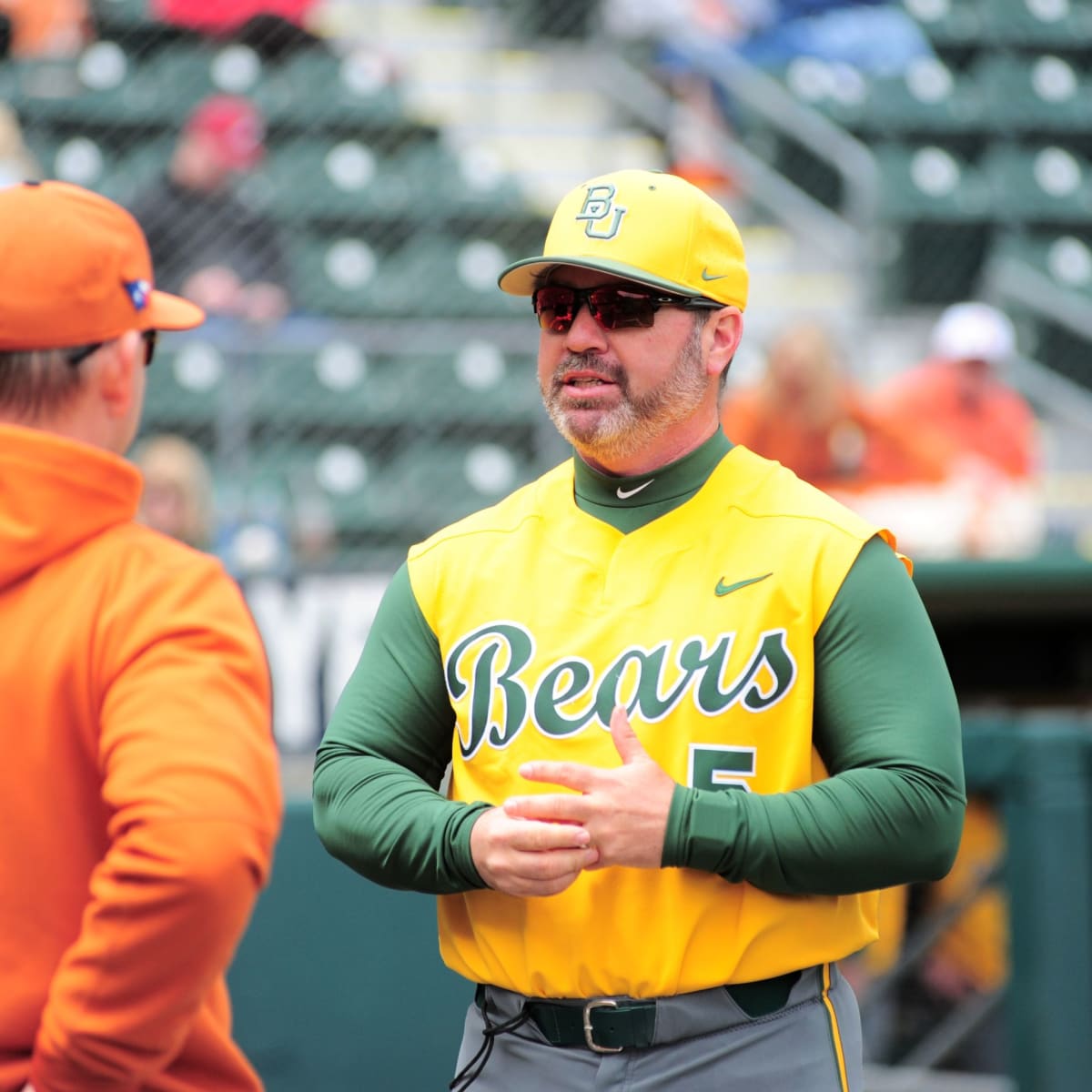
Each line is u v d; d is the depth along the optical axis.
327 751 6.93
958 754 6.38
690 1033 6.37
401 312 24.53
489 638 6.78
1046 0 31.27
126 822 4.93
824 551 6.48
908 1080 12.72
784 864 6.06
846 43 30.11
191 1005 5.07
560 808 5.97
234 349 18.83
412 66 29.27
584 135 28.42
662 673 6.48
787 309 26.33
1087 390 26.41
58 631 5.30
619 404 6.71
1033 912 12.06
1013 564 14.17
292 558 16.58
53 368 5.54
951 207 27.67
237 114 24.52
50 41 25.62
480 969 6.75
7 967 5.26
